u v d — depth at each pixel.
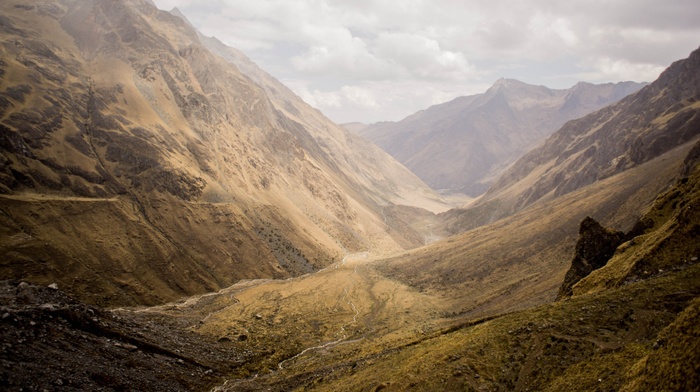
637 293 42.59
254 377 65.88
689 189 62.75
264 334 95.00
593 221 73.81
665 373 20.72
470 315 98.44
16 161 126.31
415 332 87.69
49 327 48.88
